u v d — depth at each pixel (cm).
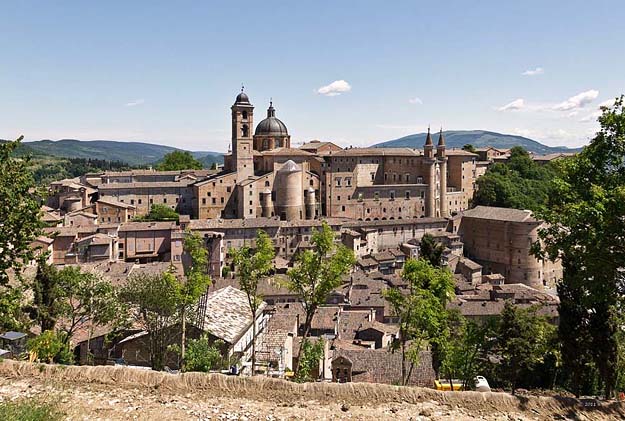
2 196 3447
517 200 18038
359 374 6425
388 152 18675
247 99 16575
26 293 5997
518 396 2834
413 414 2617
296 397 2731
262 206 16088
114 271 10338
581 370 4647
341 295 10538
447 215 18375
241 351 5353
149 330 5200
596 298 3112
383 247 15900
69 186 16100
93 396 2669
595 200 2948
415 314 4575
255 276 4347
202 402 2650
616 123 3170
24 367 2912
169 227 13700
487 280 14325
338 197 17175
